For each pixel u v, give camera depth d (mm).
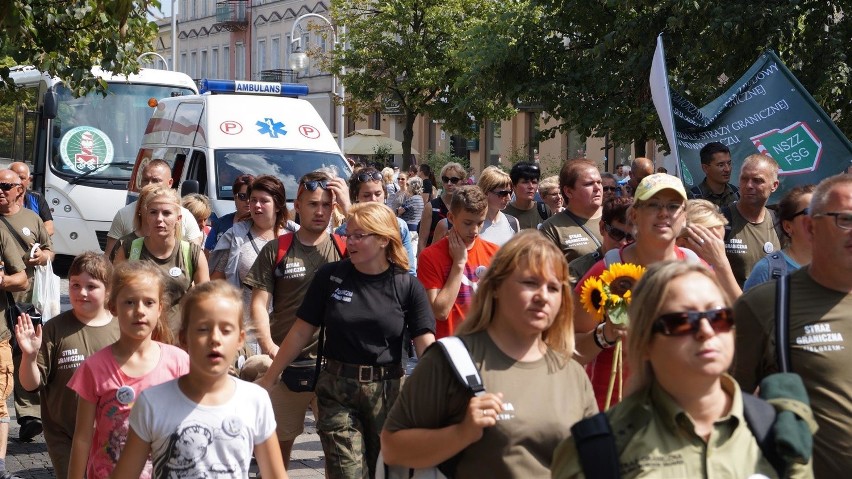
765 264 5289
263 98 15133
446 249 6621
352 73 31359
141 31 13086
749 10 14984
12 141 20812
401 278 5672
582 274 5727
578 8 17641
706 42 15258
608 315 4520
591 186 7328
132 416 4207
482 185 8352
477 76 18469
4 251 7684
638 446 2924
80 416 5074
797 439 2891
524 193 9359
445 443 3656
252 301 6602
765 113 8922
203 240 10062
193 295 4199
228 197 13969
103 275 6074
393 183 20125
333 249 6727
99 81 13203
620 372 4641
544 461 3734
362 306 5586
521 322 3732
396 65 30609
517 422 3711
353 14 31359
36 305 8273
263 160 14469
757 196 6664
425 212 9930
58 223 19172
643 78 16500
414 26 30594
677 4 15344
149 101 19359
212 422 4172
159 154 15844
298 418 6445
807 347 3922
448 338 3811
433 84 29812
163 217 6938
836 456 3869
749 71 9047
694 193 8094
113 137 19578
